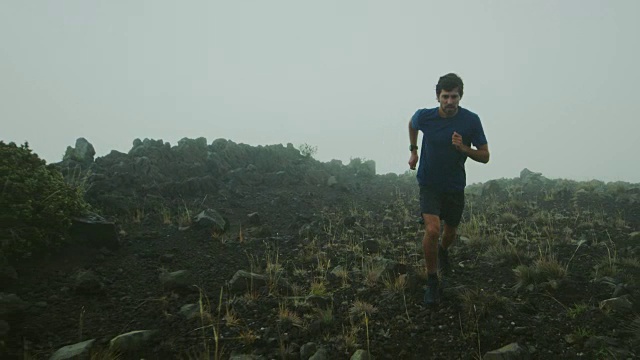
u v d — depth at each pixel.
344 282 4.71
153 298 4.25
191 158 9.70
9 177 4.93
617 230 6.64
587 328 3.61
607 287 4.40
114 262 5.02
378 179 12.93
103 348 3.32
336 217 7.84
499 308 3.99
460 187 4.57
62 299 4.07
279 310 4.03
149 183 8.09
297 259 5.55
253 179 9.92
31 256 4.71
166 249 5.55
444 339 3.55
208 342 3.50
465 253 5.73
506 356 3.14
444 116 4.47
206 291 4.48
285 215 7.87
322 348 3.37
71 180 6.88
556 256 5.47
